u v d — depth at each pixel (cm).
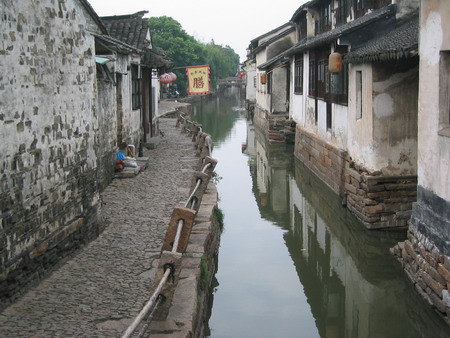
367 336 862
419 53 912
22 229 677
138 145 1942
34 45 711
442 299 802
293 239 1352
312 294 1019
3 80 625
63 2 816
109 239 930
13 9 652
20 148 670
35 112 713
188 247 891
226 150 2858
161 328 593
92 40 957
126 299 680
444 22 807
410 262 952
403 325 906
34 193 711
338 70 1450
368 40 1414
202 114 5206
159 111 3712
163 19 5847
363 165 1296
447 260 786
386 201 1208
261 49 3769
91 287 717
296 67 2489
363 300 1003
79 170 876
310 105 2069
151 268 792
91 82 949
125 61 1630
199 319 742
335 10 2056
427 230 876
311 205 1689
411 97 1204
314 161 1900
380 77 1198
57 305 657
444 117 830
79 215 872
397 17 1402
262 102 3566
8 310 636
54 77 778
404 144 1211
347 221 1394
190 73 3497
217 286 1048
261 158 2570
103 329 598
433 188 857
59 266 791
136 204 1166
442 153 821
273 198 1797
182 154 1894
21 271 676
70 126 840
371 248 1191
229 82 7856
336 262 1198
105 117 1336
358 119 1348
